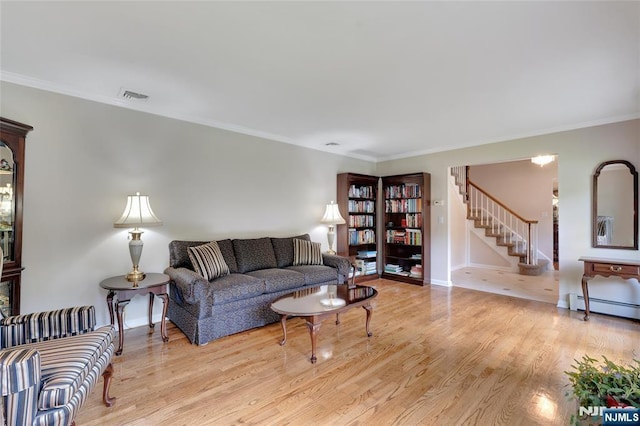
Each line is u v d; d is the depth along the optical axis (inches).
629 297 138.9
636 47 83.0
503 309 152.6
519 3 66.2
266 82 106.4
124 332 121.8
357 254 227.3
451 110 133.2
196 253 126.5
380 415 72.5
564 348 107.6
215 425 69.0
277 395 80.3
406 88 110.8
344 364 96.8
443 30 76.2
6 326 68.4
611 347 107.9
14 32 77.3
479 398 79.0
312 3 66.4
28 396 50.1
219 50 86.1
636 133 136.7
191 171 143.9
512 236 274.5
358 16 70.9
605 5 66.4
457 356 102.2
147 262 130.5
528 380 87.2
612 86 108.3
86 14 70.3
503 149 177.2
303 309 101.1
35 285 105.0
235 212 160.1
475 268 273.7
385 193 231.0
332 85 108.7
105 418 70.8
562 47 83.5
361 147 204.2
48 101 107.8
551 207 266.2
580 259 141.9
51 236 108.3
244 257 148.6
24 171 102.4
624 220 139.3
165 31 77.1
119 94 117.0
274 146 177.9
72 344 66.1
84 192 115.2
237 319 121.0
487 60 90.8
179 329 124.6
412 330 125.0
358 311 150.4
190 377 88.7
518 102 123.8
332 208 194.7
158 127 133.9
